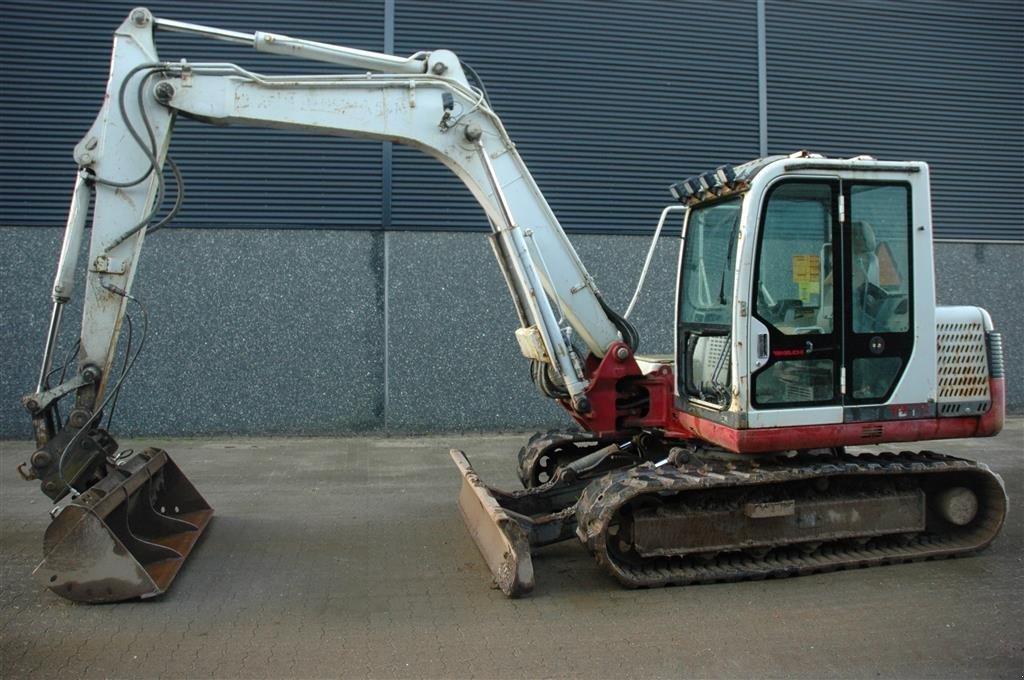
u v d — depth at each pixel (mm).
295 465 7719
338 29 9078
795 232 4762
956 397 5016
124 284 4801
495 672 3607
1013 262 10852
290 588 4617
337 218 9094
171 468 5777
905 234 4902
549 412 9453
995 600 4418
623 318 5566
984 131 10734
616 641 3918
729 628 4066
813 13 10141
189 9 8898
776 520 4836
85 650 3826
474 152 5242
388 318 9148
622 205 9680
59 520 4305
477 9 9320
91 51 8766
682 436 5504
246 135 8953
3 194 8672
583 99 9562
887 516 5035
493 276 9320
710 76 9875
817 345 4758
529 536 4938
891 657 3736
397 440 8992
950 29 10562
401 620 4176
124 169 4805
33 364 8703
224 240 8922
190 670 3633
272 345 9000
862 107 10320
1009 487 7004
